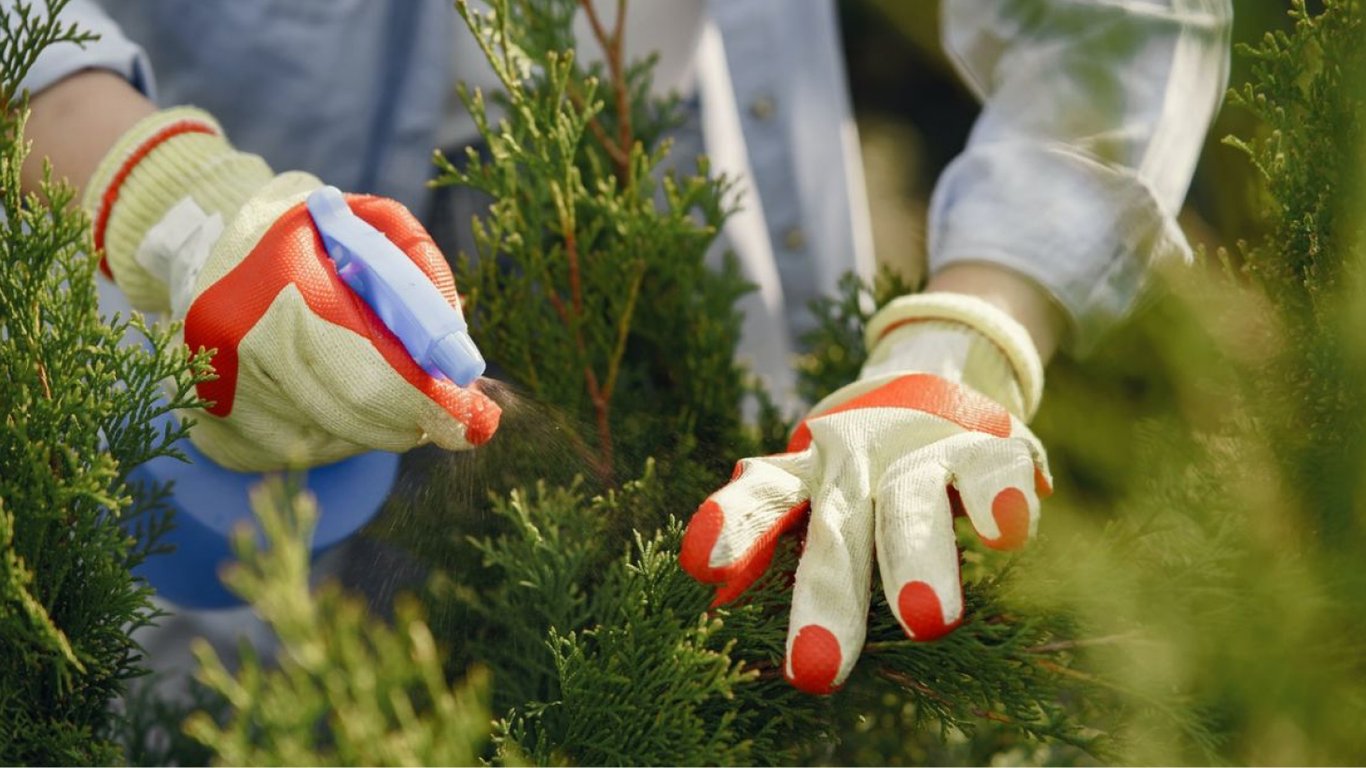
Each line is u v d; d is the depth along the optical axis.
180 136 1.53
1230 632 1.19
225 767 1.17
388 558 1.48
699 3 2.30
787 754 1.21
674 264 1.72
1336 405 1.20
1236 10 1.95
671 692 1.14
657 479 1.51
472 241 2.15
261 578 1.41
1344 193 1.20
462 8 1.46
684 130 2.35
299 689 0.99
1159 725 1.23
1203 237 2.07
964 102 4.20
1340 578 1.17
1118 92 1.75
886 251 3.30
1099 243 1.66
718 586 1.24
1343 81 1.21
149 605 1.14
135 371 1.17
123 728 1.33
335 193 1.25
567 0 1.78
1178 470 1.40
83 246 1.17
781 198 2.49
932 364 1.50
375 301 1.21
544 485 1.48
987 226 1.67
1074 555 1.26
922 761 1.44
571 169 1.55
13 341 1.11
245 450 1.41
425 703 1.29
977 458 1.22
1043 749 1.37
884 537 1.17
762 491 1.22
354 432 1.23
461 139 2.16
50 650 1.10
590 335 1.71
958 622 1.12
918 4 3.90
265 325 1.21
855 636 1.12
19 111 1.17
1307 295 1.25
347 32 2.05
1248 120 1.99
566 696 1.19
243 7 2.01
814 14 2.53
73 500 1.14
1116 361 1.70
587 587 1.43
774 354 2.50
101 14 1.76
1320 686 1.17
